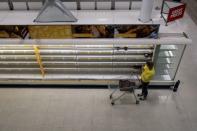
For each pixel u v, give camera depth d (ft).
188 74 27.43
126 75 24.61
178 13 21.31
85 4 21.83
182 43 20.39
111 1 21.56
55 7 19.49
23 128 21.29
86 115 22.43
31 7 21.98
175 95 24.61
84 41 20.58
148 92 24.90
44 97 24.38
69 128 21.26
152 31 20.10
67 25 19.61
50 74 24.94
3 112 22.81
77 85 25.36
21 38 20.65
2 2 21.66
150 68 21.25
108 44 21.06
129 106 23.31
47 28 19.92
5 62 24.59
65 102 23.79
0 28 19.89
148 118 22.13
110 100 23.90
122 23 19.89
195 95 24.62
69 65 24.80
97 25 19.57
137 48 23.49
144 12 19.66
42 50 23.77
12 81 24.82
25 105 23.49
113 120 21.94
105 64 24.71
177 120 21.98
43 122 21.81
